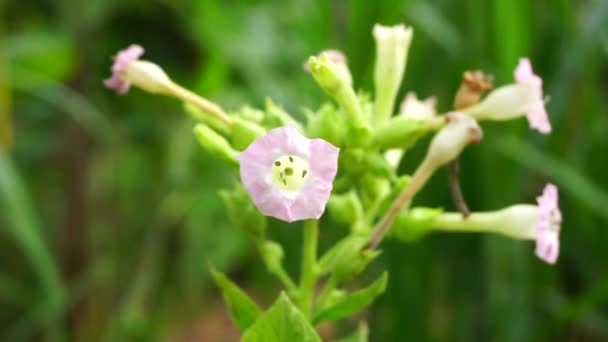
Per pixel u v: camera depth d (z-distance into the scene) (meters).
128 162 0.63
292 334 0.28
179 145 0.56
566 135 0.46
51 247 0.58
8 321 0.58
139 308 0.55
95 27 0.56
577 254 0.47
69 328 0.56
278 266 0.32
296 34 0.52
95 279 0.57
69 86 0.56
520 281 0.44
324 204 0.25
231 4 0.54
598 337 0.50
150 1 0.62
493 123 0.42
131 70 0.32
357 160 0.30
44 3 0.64
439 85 0.45
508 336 0.44
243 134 0.30
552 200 0.30
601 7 0.41
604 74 0.51
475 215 0.31
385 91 0.32
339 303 0.30
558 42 0.45
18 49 0.55
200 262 0.56
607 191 0.46
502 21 0.42
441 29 0.43
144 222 0.62
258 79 0.50
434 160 0.30
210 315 0.64
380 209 0.31
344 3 0.45
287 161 0.26
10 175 0.41
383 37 0.32
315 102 0.45
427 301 0.44
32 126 0.63
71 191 0.56
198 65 0.64
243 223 0.31
